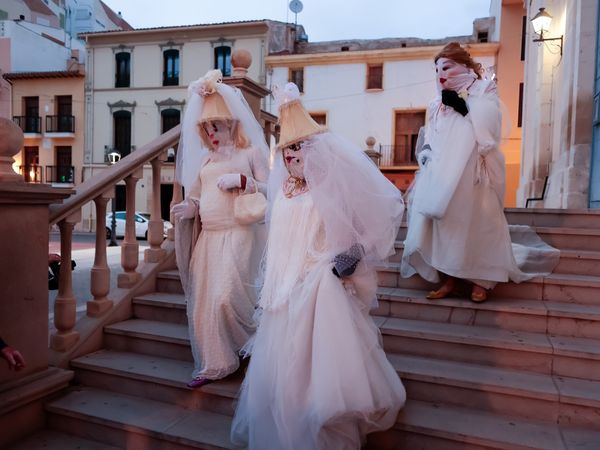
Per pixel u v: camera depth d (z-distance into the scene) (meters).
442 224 3.10
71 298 3.35
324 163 2.29
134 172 3.81
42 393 2.97
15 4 29.39
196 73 25.38
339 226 2.27
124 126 27.02
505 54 20.08
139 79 26.28
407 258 3.37
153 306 3.70
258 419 2.30
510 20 19.97
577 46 6.46
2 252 2.77
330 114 23.02
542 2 9.38
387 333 3.00
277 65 23.38
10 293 2.82
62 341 3.30
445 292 3.26
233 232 2.95
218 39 24.83
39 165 27.61
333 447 2.15
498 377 2.62
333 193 2.27
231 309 2.87
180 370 3.12
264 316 2.45
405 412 2.53
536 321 2.96
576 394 2.40
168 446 2.66
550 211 4.46
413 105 22.11
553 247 3.93
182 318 3.60
